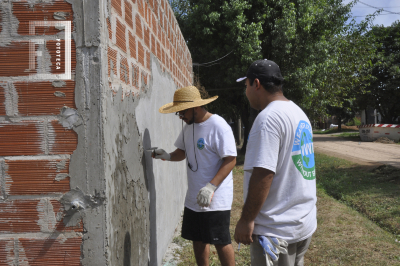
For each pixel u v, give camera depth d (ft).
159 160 10.57
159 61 11.08
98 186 5.25
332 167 31.35
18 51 5.16
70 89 5.20
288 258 5.47
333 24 40.96
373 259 11.35
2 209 5.22
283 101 5.63
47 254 5.26
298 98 38.93
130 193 7.02
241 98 44.37
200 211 8.37
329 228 14.65
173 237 13.26
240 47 36.76
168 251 11.77
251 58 35.40
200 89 35.47
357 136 79.00
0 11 5.14
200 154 8.50
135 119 7.64
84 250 5.28
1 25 5.15
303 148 5.50
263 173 5.09
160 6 11.42
